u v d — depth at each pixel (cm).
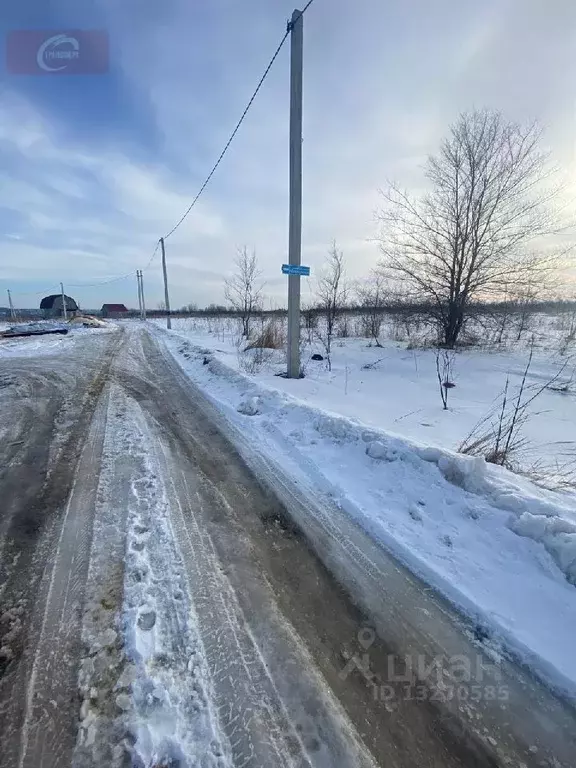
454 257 1291
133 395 674
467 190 1251
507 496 285
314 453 411
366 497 322
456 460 326
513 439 504
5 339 1802
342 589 225
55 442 445
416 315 1480
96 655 177
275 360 1056
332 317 1770
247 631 193
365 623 202
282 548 261
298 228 757
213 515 298
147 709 154
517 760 141
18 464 385
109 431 481
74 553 249
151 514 297
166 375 884
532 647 187
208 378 840
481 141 1220
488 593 220
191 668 172
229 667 173
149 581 225
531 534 252
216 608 207
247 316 1767
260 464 394
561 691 169
